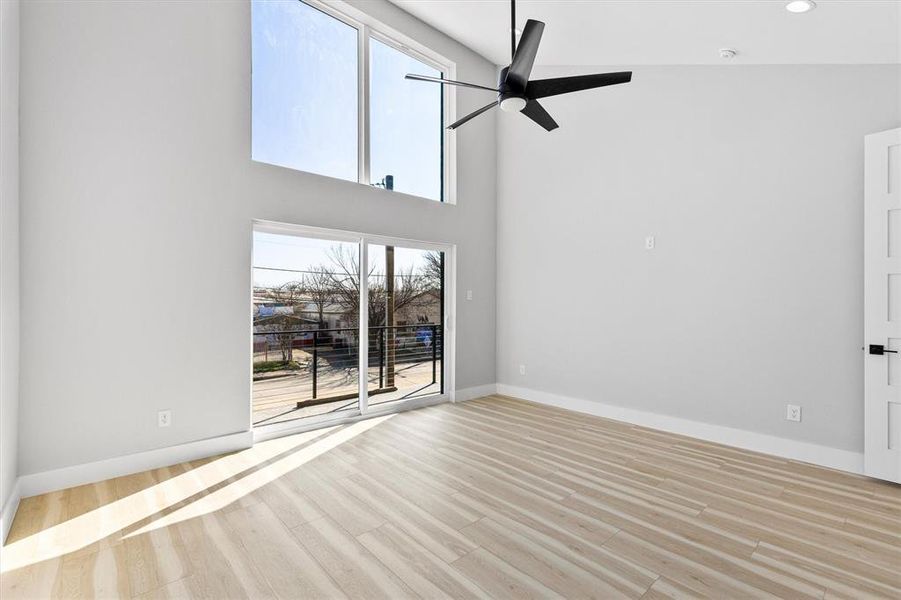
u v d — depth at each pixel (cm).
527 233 536
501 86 285
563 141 498
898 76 304
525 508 258
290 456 340
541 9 366
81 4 287
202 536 227
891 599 183
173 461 323
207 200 340
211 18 343
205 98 339
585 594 185
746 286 368
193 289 333
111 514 248
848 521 246
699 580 194
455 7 440
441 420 443
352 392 446
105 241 296
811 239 337
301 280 407
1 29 220
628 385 443
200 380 336
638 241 436
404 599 181
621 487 288
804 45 308
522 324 542
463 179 533
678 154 408
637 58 411
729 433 376
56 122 278
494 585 190
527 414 468
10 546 216
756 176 363
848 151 321
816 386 334
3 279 224
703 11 294
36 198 271
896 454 291
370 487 285
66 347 282
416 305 499
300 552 213
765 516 251
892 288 293
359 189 438
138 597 182
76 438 286
